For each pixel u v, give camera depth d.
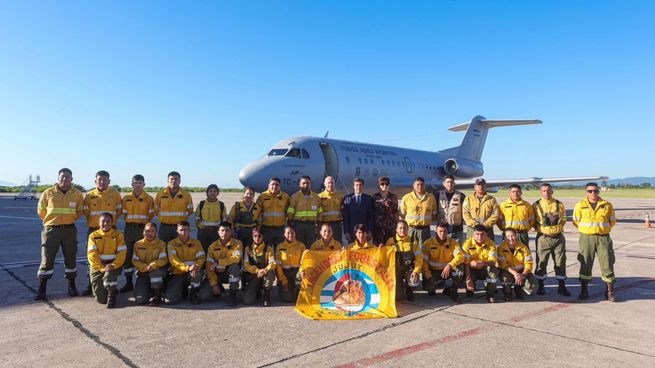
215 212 7.51
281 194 7.97
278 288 6.84
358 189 7.69
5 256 10.23
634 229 16.88
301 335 4.75
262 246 6.38
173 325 5.12
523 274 6.26
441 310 5.82
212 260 6.32
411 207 7.52
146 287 6.21
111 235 6.26
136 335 4.74
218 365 3.90
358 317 5.42
